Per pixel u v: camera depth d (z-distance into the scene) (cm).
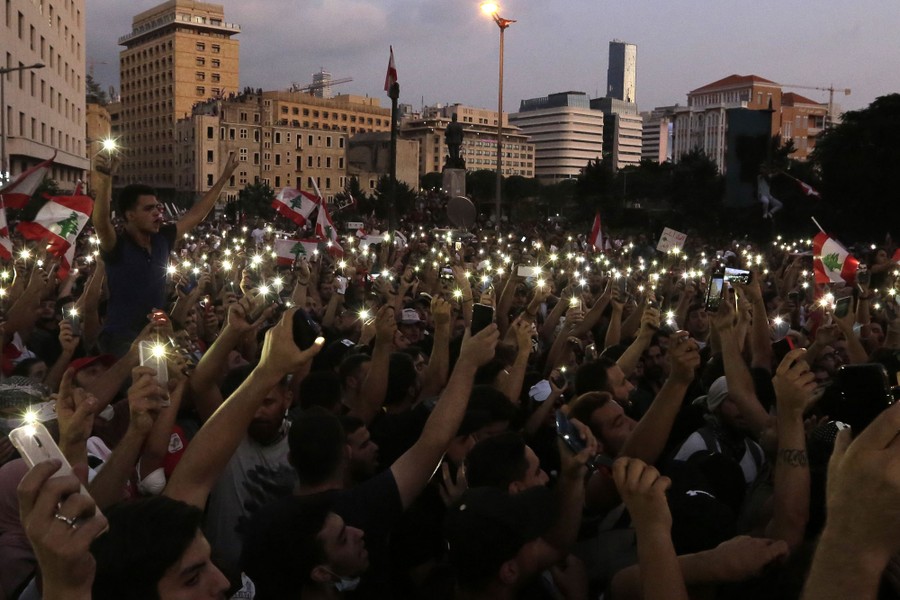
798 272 1458
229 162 611
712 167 5522
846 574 138
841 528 140
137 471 308
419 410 454
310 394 441
